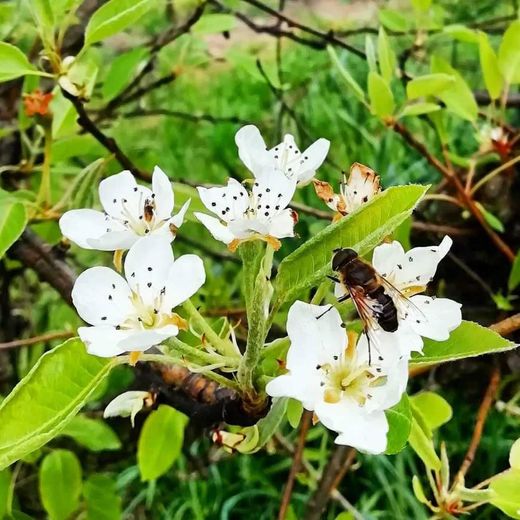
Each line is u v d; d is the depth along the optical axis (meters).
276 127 0.37
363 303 0.12
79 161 0.32
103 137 0.21
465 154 0.36
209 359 0.13
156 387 0.15
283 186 0.13
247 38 0.53
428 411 0.19
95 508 0.23
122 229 0.14
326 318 0.12
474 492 0.16
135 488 0.32
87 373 0.13
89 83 0.19
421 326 0.13
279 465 0.31
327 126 0.42
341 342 0.12
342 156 0.40
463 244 0.29
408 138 0.23
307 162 0.15
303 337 0.12
